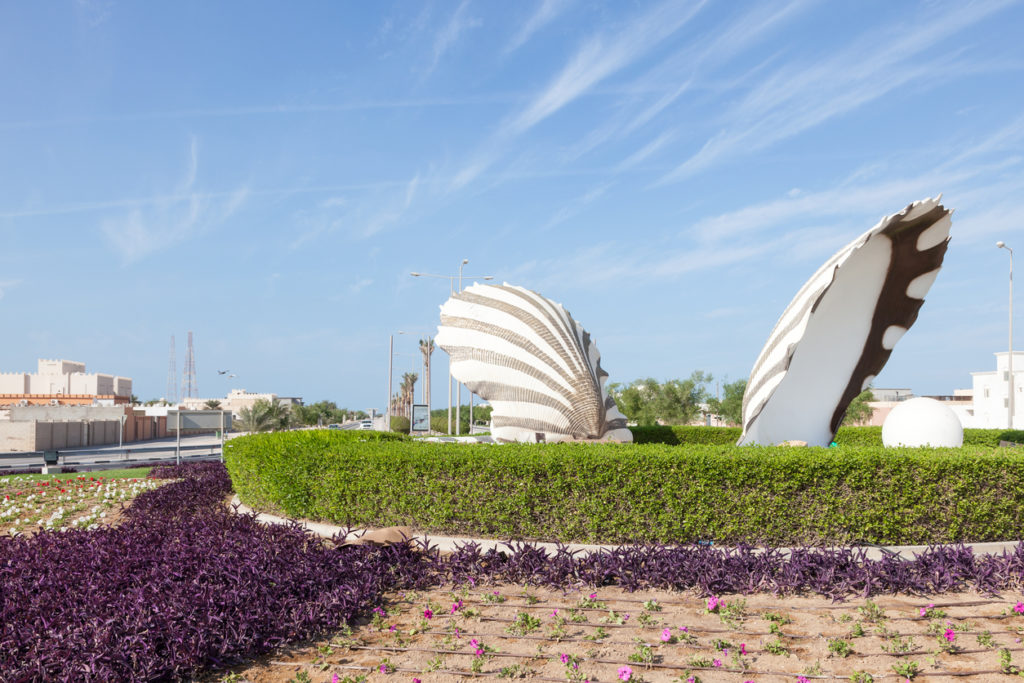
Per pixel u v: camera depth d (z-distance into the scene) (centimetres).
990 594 627
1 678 404
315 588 602
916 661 483
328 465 934
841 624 557
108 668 418
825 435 1403
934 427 1170
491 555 712
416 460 870
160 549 700
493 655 498
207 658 470
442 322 1803
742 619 572
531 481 825
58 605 516
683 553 696
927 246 1195
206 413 2298
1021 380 4662
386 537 739
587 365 1678
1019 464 813
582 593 642
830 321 1309
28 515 1172
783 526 802
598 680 457
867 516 802
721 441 1944
